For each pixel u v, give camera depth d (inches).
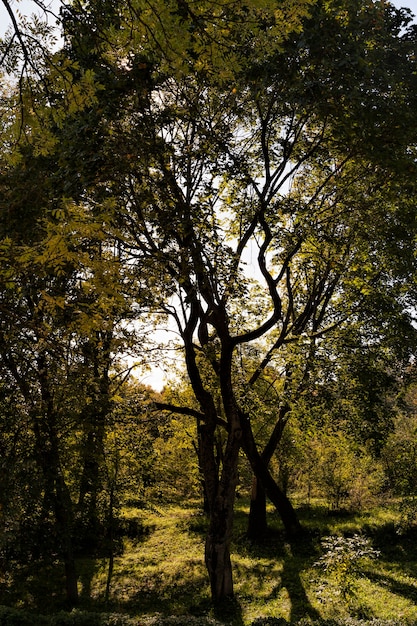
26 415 419.2
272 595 478.3
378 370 490.3
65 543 464.8
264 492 708.7
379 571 528.7
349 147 352.2
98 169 213.6
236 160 362.9
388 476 753.6
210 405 515.8
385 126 323.0
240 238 481.7
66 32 122.7
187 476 1014.4
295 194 526.6
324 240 437.4
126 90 208.4
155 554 647.1
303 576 524.7
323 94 308.5
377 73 314.0
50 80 116.0
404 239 436.1
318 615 418.6
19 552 445.1
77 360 341.1
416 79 339.3
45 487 433.1
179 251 327.0
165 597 494.6
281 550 636.7
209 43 109.3
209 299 450.6
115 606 475.5
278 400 485.7
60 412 435.8
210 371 578.2
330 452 805.2
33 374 390.0
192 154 344.8
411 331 470.0
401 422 825.5
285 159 430.9
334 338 490.9
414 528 671.8
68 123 189.5
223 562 474.6
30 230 130.0
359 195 422.6
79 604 481.7
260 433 820.6
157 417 556.4
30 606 480.7
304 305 642.2
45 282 160.1
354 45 300.8
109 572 506.6
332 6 297.1
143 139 249.4
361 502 827.4
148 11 104.7
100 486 513.0
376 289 491.8
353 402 480.1
